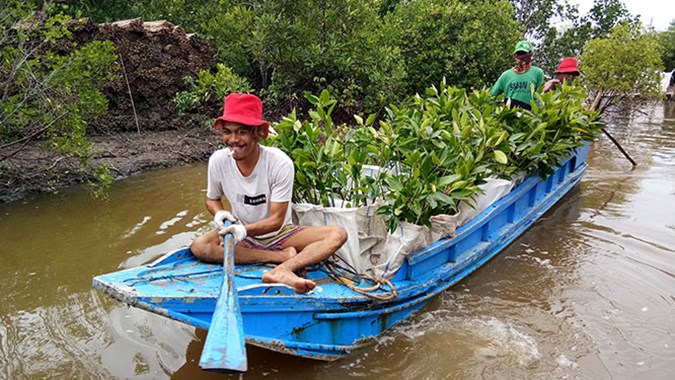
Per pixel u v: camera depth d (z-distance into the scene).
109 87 9.19
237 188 3.63
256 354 3.46
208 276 3.33
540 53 17.77
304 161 4.15
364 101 11.53
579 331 3.94
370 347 3.61
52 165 6.89
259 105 3.45
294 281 3.18
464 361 3.54
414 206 3.74
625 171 9.07
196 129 10.27
